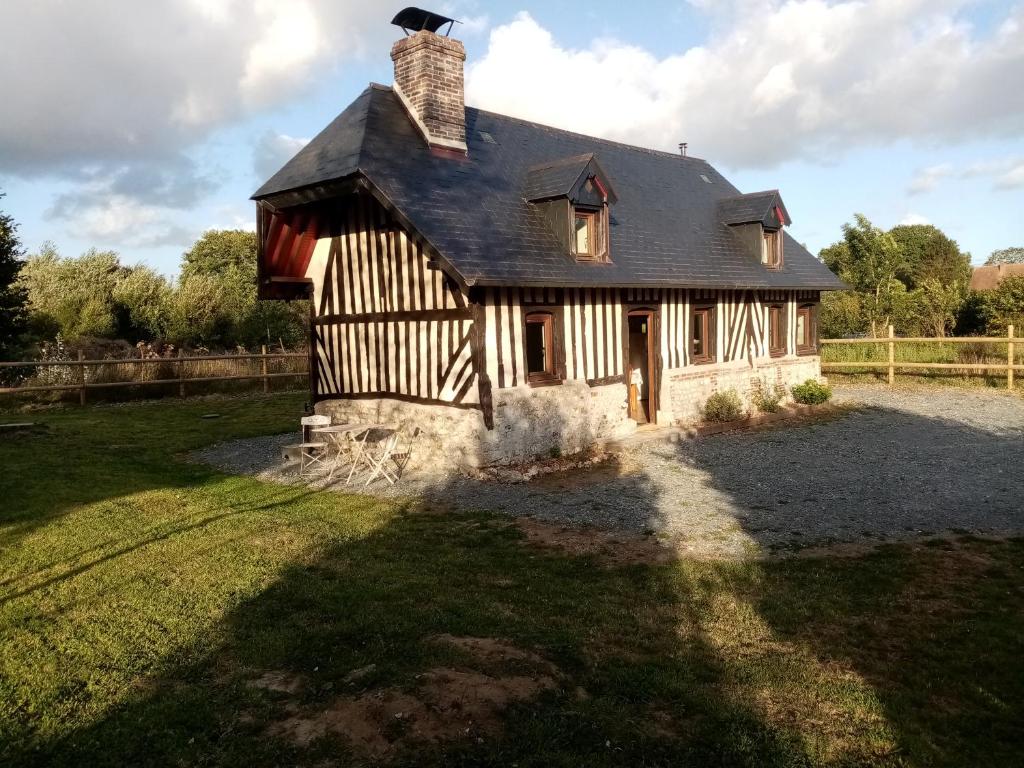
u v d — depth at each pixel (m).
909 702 4.27
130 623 5.30
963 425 13.59
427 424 10.63
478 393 10.01
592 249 11.92
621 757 3.68
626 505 8.57
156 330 26.44
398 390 11.15
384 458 10.17
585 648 4.86
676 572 6.33
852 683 4.47
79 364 17.56
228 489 9.56
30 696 4.30
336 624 5.19
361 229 11.48
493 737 3.79
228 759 3.65
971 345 19.52
